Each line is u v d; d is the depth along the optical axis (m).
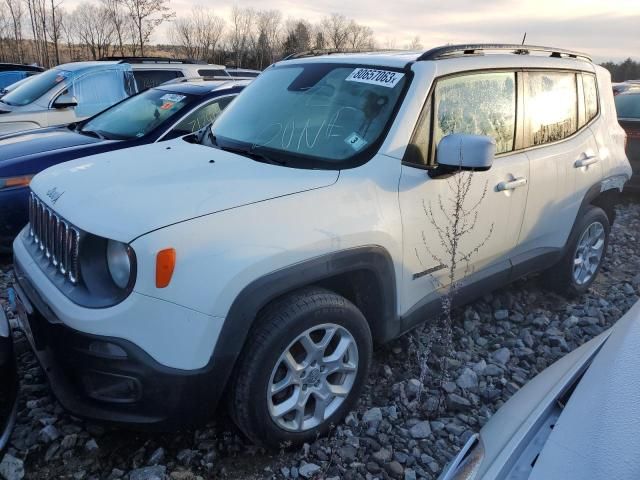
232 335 2.34
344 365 2.80
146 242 2.23
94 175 2.82
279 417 2.60
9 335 2.67
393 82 3.18
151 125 5.71
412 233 2.98
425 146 3.12
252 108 3.65
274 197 2.56
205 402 2.38
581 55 4.47
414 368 3.48
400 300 3.04
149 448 2.71
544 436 1.74
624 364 1.74
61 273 2.58
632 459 1.39
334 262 2.61
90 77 8.26
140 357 2.25
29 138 5.62
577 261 4.62
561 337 4.04
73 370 2.44
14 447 2.66
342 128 3.11
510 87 3.66
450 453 2.79
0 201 4.72
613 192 4.77
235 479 2.56
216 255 2.30
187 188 2.56
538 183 3.79
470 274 3.52
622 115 8.30
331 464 2.64
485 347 3.88
